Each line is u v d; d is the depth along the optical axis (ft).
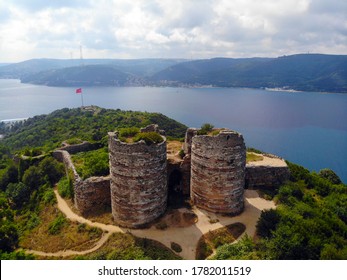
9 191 163.84
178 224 103.09
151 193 100.78
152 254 89.25
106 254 91.91
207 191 107.55
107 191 122.72
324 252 86.12
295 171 163.43
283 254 84.89
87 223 110.73
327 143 485.15
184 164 122.42
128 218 101.76
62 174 168.25
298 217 104.12
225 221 104.83
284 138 517.14
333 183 186.39
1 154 285.43
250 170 137.18
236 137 102.37
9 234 113.39
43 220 127.95
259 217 108.68
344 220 134.31
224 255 86.33
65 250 99.55
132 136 106.63
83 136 263.49
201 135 105.50
